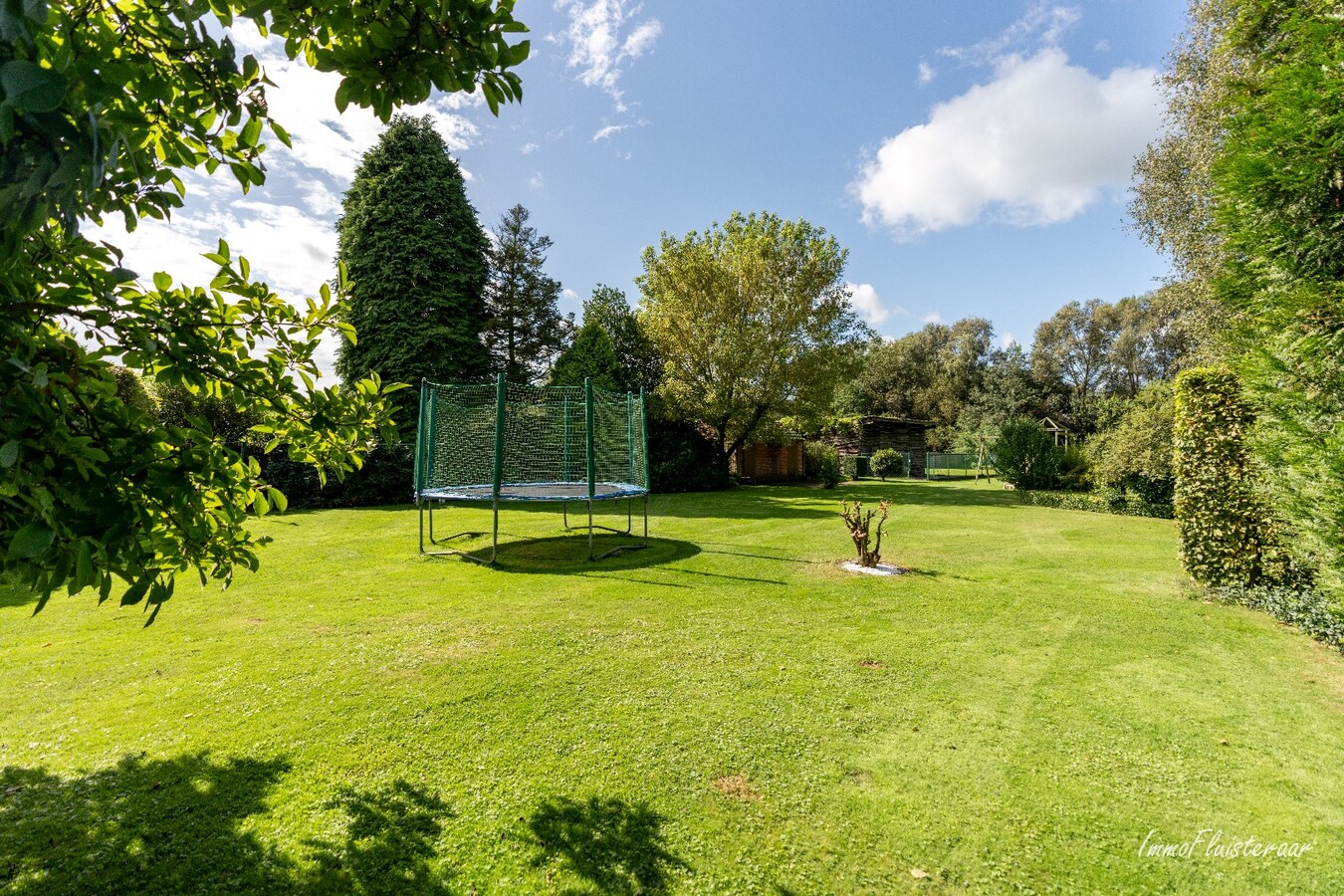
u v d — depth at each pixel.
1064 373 41.44
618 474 11.30
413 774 2.52
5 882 1.88
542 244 23.41
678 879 1.94
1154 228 13.32
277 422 2.03
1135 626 4.58
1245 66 5.21
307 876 1.93
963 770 2.57
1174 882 1.92
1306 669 3.73
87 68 0.93
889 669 3.70
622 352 23.38
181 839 2.10
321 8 1.50
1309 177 3.58
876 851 2.07
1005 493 17.62
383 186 17.22
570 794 2.38
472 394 13.30
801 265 18.58
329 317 1.98
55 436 1.15
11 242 0.99
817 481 22.75
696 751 2.71
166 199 1.53
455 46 1.58
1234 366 4.50
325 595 5.50
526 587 5.84
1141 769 2.59
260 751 2.69
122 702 3.19
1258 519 5.25
